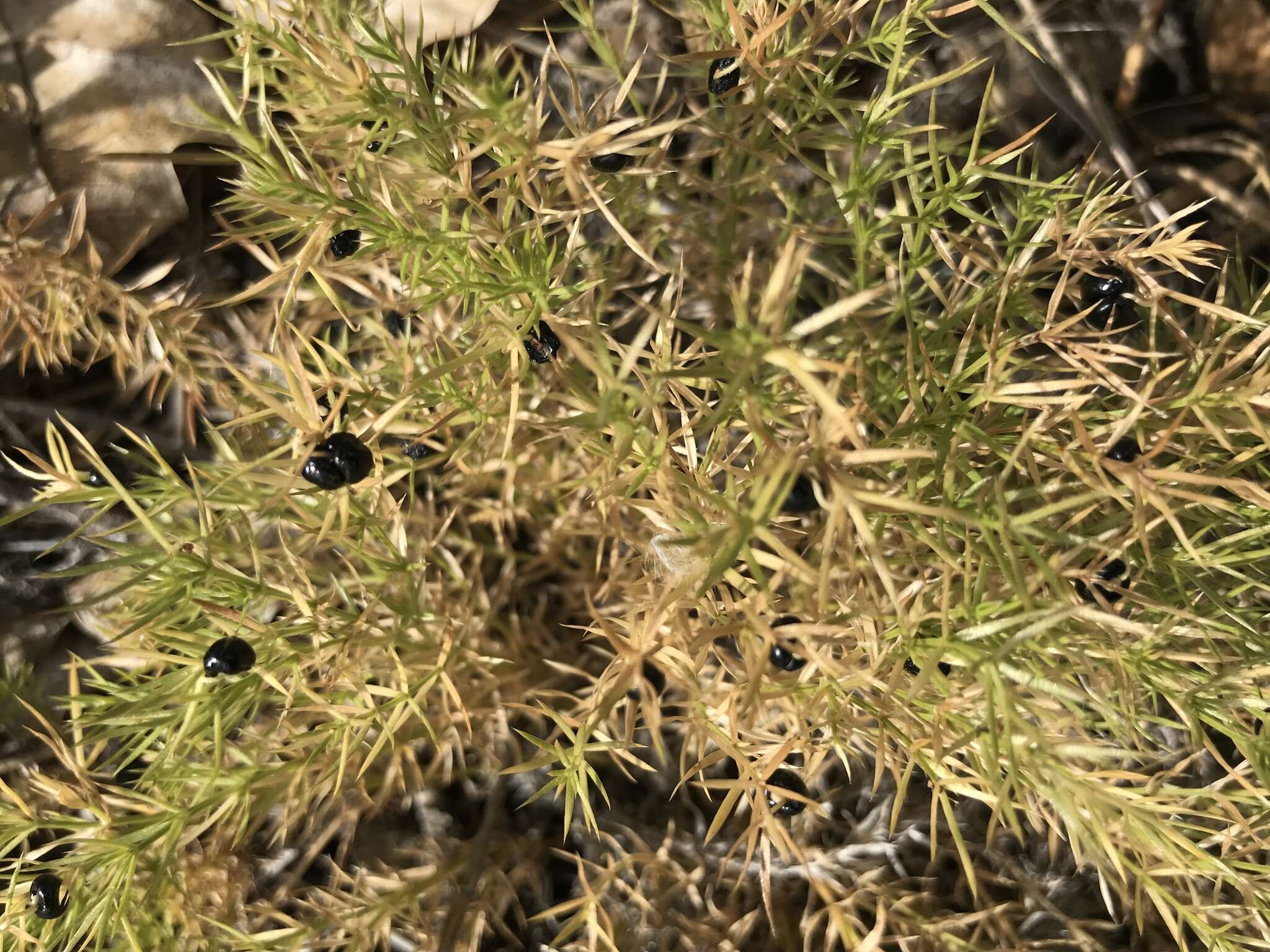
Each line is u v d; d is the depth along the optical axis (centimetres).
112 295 10
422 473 12
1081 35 13
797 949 11
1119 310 11
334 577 9
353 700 10
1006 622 7
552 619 12
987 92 8
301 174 9
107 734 9
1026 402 8
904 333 11
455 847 11
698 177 10
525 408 10
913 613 7
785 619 9
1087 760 9
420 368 10
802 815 11
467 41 10
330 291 8
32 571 12
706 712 9
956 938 9
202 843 11
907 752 9
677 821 12
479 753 12
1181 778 11
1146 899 10
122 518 12
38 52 11
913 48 12
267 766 9
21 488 12
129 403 12
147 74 11
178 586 8
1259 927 8
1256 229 12
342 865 11
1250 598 10
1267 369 8
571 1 11
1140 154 13
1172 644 9
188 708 9
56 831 11
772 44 9
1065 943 10
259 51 10
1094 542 7
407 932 11
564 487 11
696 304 12
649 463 8
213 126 9
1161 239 9
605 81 12
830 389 6
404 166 9
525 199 8
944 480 7
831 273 10
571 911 11
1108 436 9
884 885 10
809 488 7
